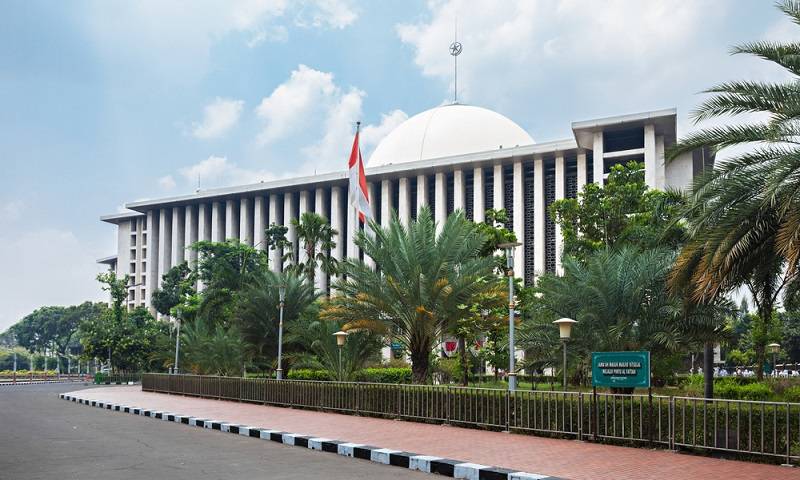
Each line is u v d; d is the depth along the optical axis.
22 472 9.90
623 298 18.83
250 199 81.56
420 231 23.31
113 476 9.54
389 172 70.31
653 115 57.16
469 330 27.14
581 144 62.19
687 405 11.94
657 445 12.28
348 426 16.50
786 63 12.98
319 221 47.75
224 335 39.69
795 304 16.48
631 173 34.19
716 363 62.34
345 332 24.95
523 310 31.53
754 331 36.78
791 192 11.55
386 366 39.28
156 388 36.75
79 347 134.00
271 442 14.22
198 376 31.45
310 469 10.45
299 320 31.86
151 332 65.00
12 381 73.00
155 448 12.87
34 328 120.56
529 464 10.48
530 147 64.56
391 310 23.41
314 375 34.91
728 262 12.30
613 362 12.95
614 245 29.00
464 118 81.00
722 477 9.44
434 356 34.69
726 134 13.32
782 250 11.39
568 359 20.36
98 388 47.56
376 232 24.16
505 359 34.34
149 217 89.00
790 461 10.57
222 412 21.31
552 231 64.12
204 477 9.54
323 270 47.31
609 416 13.17
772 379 34.00
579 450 12.11
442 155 76.88
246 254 56.72
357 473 10.19
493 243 33.31
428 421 17.41
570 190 65.31
